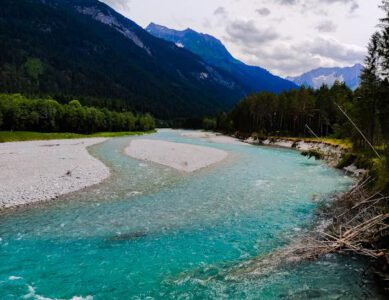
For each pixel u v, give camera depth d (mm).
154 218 20109
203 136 118625
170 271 13688
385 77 36719
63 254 15047
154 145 63656
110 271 13586
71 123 99062
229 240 16969
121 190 26484
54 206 21906
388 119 38438
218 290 12234
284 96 107625
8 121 84500
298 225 19094
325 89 95062
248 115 122562
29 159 39469
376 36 39812
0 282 12547
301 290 12195
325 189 27969
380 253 13023
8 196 23000
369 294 11867
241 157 50781
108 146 62750
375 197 19109
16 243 16078
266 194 26156
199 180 31078
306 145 71750
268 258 14875
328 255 14977
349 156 41531
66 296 11703
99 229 18141
